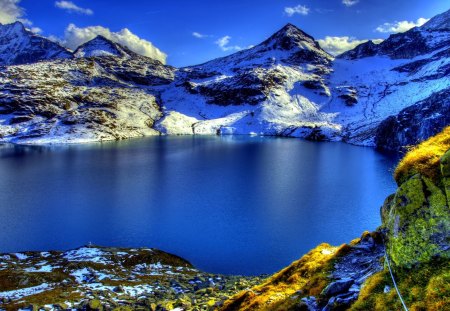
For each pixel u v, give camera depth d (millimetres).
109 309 37625
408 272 15898
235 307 28219
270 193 133125
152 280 53750
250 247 85000
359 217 104500
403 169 19031
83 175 167625
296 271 28828
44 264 63281
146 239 91250
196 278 52281
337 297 19047
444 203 15984
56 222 103688
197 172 174625
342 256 24672
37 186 145625
